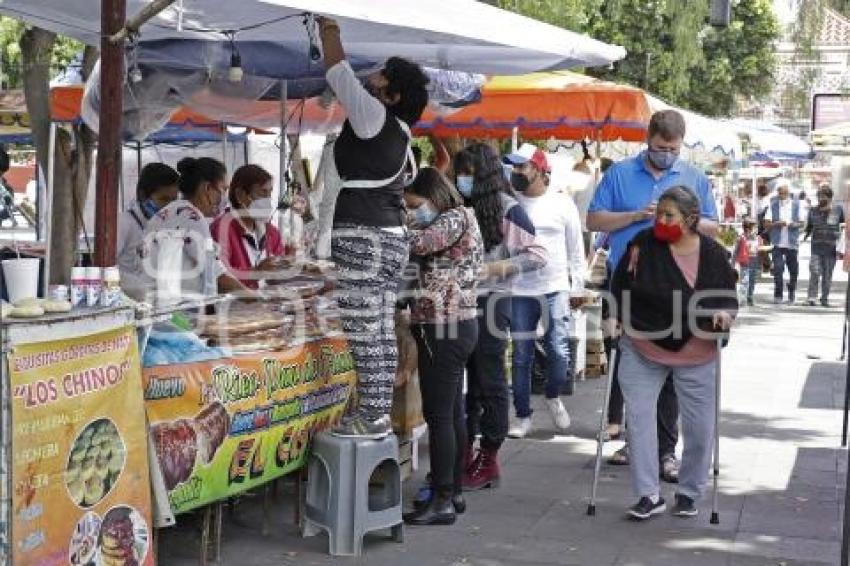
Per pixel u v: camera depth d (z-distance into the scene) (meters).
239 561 5.54
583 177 12.28
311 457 5.82
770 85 31.34
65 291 4.54
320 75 7.59
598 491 6.90
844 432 8.27
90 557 4.35
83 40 6.66
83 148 6.53
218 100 8.30
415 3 5.50
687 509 6.32
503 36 5.81
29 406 4.00
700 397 6.18
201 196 6.80
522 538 5.95
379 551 5.72
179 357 4.91
